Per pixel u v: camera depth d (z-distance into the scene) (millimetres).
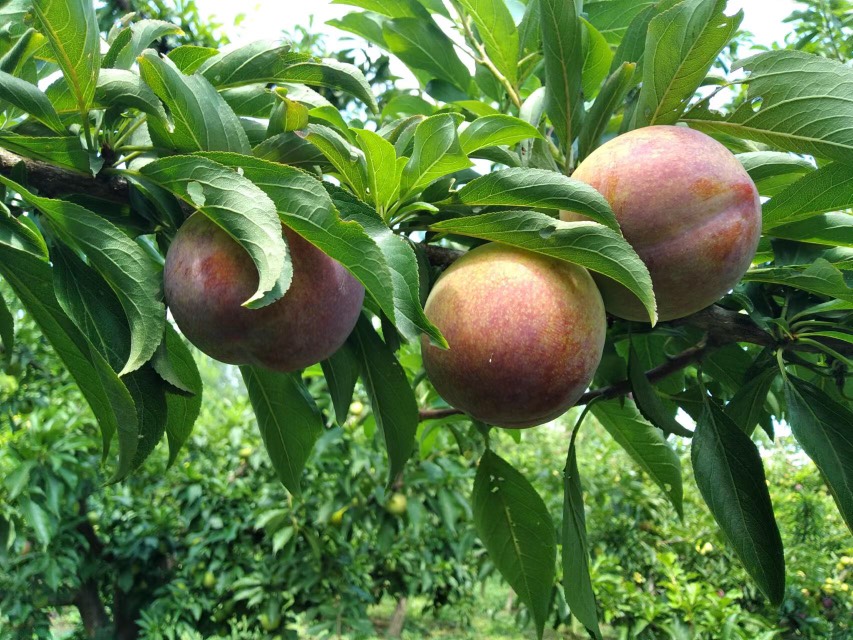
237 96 1409
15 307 5109
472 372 1236
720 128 1412
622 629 4809
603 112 1458
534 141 1567
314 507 5090
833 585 6992
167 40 3416
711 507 1406
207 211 1011
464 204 1278
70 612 9539
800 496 7738
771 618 6031
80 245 1102
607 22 2105
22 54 1240
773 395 2020
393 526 5004
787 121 1328
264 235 963
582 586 1547
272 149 1228
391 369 1513
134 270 1119
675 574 5168
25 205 1283
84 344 1151
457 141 1187
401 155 1316
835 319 1526
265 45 1327
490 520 1849
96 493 5895
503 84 1890
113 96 1156
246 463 5707
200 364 11234
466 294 1252
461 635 9711
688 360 1628
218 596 5566
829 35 3619
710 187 1235
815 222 1461
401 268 1045
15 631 5812
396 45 2125
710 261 1247
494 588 12039
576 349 1242
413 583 6020
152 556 6262
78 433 5328
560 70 1486
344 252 992
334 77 1369
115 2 3996
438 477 4789
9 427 6023
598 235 1154
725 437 1444
